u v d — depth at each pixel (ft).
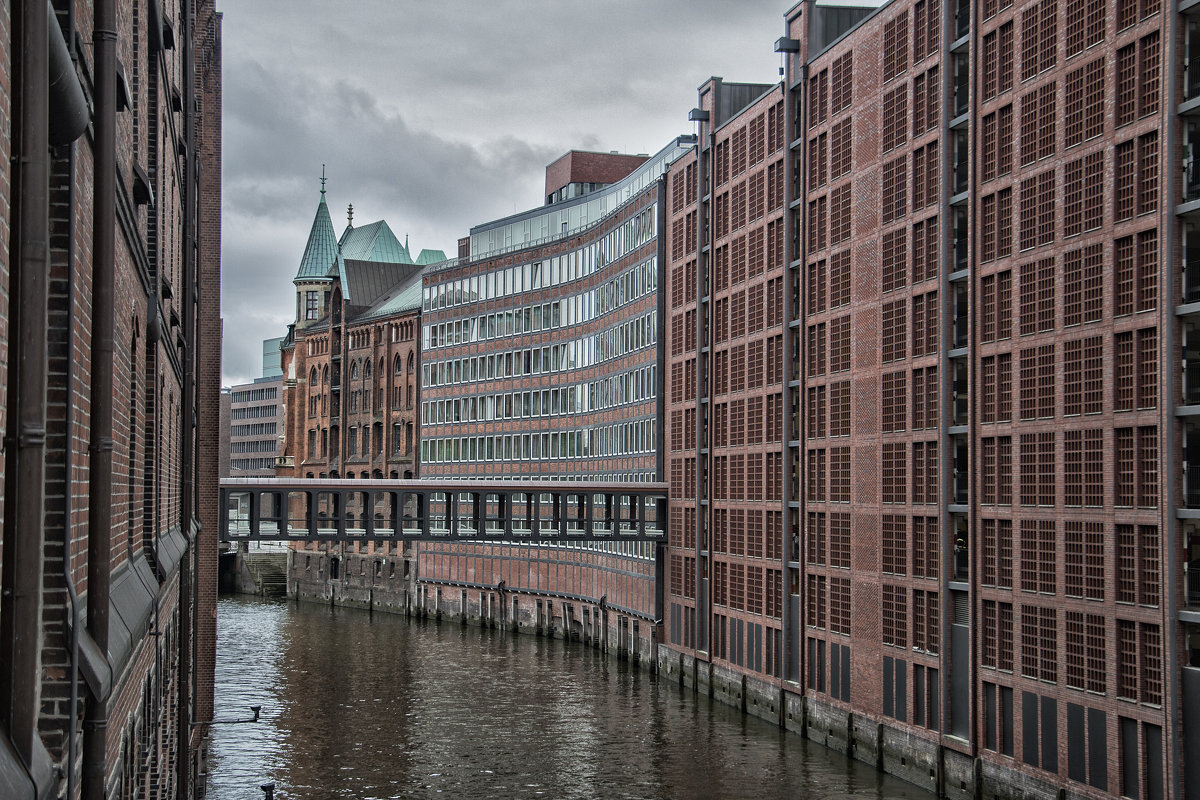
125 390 45.70
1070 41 132.26
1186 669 113.19
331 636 327.67
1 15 20.68
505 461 367.66
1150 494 119.34
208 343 157.89
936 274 158.61
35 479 22.93
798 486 197.67
